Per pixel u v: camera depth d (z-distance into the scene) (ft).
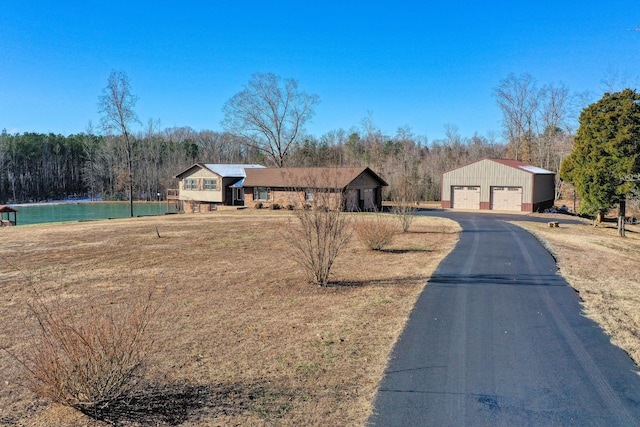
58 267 45.50
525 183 126.00
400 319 26.73
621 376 19.01
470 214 117.70
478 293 32.63
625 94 88.22
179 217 111.96
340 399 17.13
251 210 129.29
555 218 109.70
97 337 16.51
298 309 29.50
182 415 15.89
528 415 15.84
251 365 20.43
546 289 34.01
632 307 30.01
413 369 19.72
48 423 15.37
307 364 20.47
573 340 23.22
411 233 73.20
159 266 45.78
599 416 15.78
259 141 188.24
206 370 19.90
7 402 17.10
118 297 33.35
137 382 17.30
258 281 38.24
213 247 59.16
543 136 180.34
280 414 16.03
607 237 77.25
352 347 22.47
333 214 37.91
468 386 18.08
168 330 25.44
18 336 24.90
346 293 33.53
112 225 90.02
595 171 88.53
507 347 22.22
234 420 15.58
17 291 35.60
